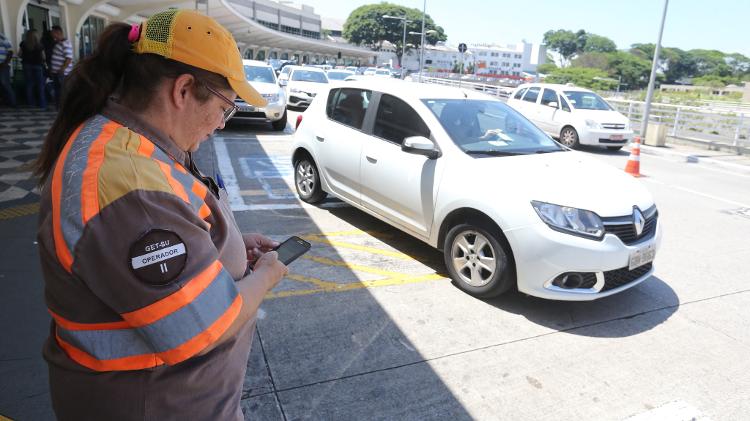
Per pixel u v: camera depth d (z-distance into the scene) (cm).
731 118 1338
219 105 118
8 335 301
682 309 401
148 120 113
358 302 379
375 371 297
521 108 1416
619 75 9725
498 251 372
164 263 97
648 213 387
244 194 654
